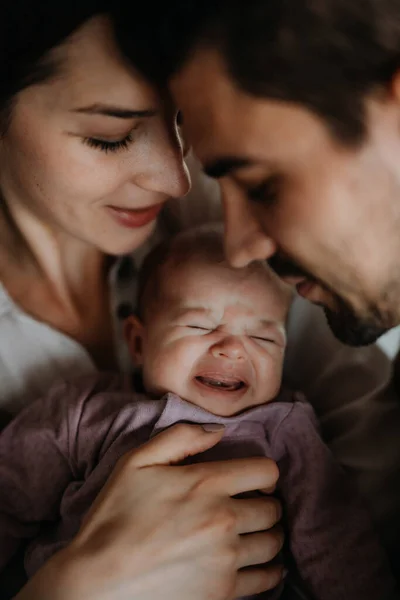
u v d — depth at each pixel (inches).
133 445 32.4
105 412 34.0
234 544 28.8
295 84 19.4
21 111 27.9
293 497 32.7
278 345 34.7
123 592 26.6
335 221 20.6
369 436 34.4
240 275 34.2
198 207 41.1
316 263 22.1
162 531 27.7
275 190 21.1
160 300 35.2
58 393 35.6
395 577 32.7
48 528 35.2
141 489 28.8
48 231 35.8
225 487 29.4
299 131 19.8
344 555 31.3
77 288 38.7
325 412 37.5
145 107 27.0
